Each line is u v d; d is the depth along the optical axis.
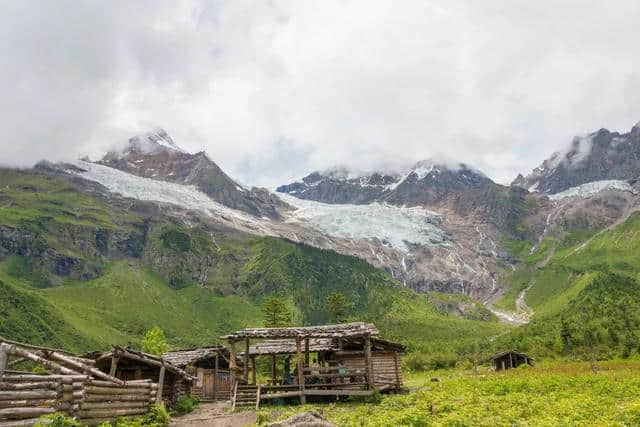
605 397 31.11
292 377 42.19
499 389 38.06
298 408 35.47
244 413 35.28
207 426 30.78
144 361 36.53
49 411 20.94
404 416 25.52
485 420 24.00
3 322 166.75
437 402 32.31
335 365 46.47
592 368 57.72
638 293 147.25
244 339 41.47
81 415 23.25
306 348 44.22
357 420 27.52
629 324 112.00
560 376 47.84
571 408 26.53
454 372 98.25
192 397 49.25
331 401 39.38
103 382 26.06
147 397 30.80
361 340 43.94
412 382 67.75
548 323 149.75
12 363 24.44
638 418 22.28
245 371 41.03
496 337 188.00
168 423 30.88
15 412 19.62
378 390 38.72
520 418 24.92
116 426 25.94
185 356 59.34
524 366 91.19
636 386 35.19
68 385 22.61
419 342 170.62
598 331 108.50
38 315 186.75
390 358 47.03
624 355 92.62
